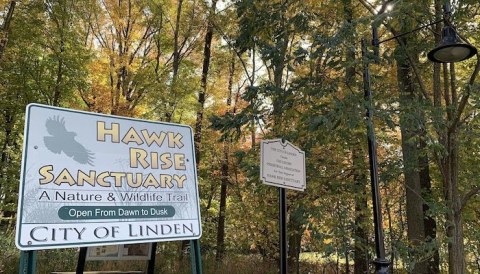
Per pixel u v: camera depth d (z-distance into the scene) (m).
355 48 4.90
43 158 3.29
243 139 11.46
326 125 4.63
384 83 6.18
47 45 11.70
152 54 13.73
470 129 5.48
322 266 10.51
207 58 12.80
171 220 3.81
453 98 5.86
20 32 11.41
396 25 5.06
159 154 3.95
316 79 5.59
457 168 5.68
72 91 11.80
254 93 6.26
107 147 3.66
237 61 12.59
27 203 3.11
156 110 11.47
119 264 10.07
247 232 11.26
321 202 6.91
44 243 3.09
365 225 6.68
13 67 11.59
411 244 6.20
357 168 6.95
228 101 13.27
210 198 13.33
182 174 4.04
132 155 3.78
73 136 3.50
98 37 13.85
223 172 12.30
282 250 4.00
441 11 5.20
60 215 3.23
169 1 12.83
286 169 4.09
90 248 4.33
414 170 6.38
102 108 12.28
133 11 13.31
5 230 11.96
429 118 5.06
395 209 8.73
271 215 9.02
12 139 12.94
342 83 5.61
